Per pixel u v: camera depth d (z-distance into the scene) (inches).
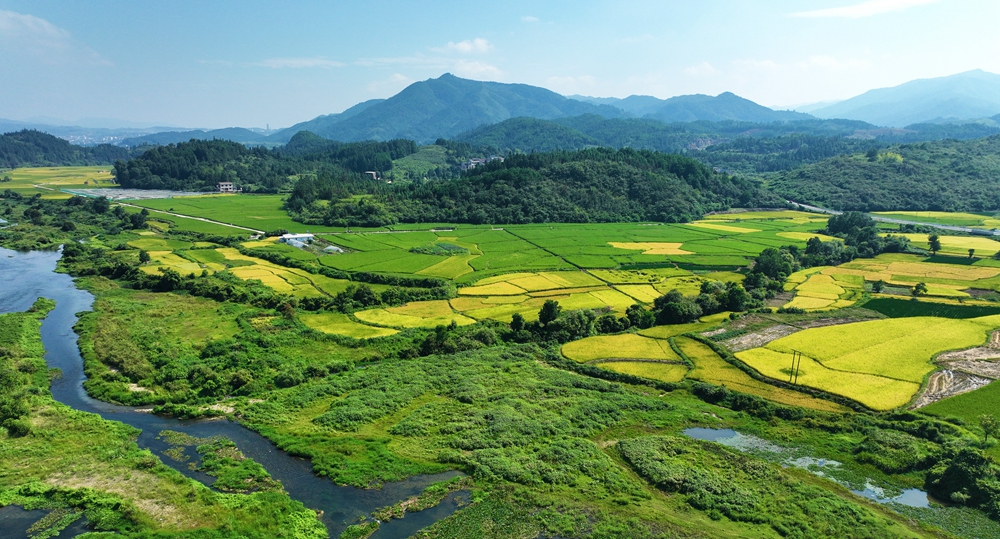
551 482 2476.6
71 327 4384.8
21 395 3048.7
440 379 3491.6
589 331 4325.8
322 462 2593.5
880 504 2322.8
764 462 2618.1
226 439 2800.2
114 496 2290.8
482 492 2402.8
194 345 3973.9
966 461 2391.7
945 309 4874.5
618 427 2977.4
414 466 2578.7
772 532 2160.4
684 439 2819.9
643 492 2407.7
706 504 2321.6
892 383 3353.8
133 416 3048.7
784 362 3688.5
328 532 2158.0
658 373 3599.9
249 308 4931.1
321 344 4099.4
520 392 3324.3
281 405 3169.3
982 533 2134.6
